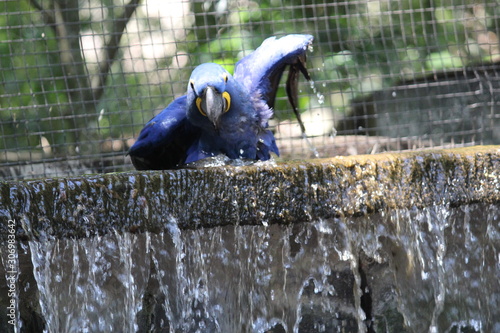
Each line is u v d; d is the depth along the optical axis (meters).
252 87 7.75
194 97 6.68
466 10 17.16
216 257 6.05
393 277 6.89
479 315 7.31
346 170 6.16
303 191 6.02
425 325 7.07
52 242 5.29
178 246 5.71
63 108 15.62
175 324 6.21
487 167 6.62
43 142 15.43
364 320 6.96
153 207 5.57
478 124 13.13
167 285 6.00
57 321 5.58
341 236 6.29
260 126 7.57
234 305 6.38
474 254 6.99
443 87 13.60
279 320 6.67
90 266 5.54
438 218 6.52
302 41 8.18
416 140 12.90
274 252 6.28
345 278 6.80
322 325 6.88
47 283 5.36
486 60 14.10
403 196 6.36
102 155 11.00
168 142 7.54
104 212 5.42
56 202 5.25
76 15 15.24
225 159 7.38
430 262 6.68
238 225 5.91
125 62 17.16
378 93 14.62
